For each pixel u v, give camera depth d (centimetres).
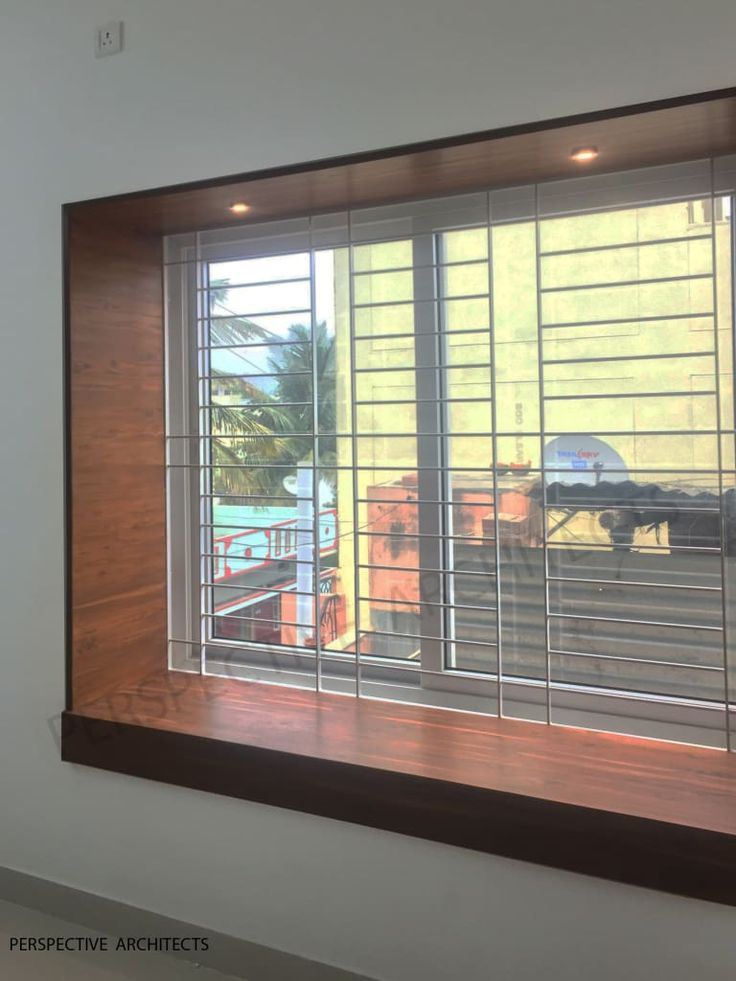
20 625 197
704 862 130
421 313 188
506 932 149
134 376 206
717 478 164
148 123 177
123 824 187
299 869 167
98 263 194
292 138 163
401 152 153
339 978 164
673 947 137
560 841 141
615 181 167
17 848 203
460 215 182
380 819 155
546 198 173
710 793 144
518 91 143
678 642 170
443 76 149
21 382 194
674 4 132
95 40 182
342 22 157
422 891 156
